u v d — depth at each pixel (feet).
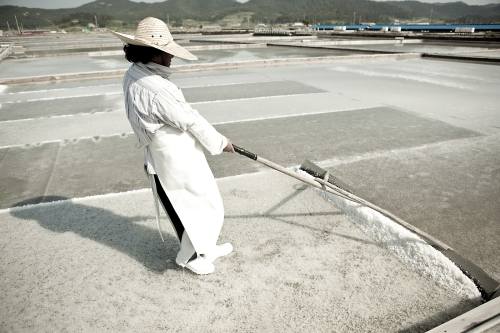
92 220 9.43
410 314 6.12
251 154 6.81
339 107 22.40
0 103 25.88
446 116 19.93
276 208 9.89
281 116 20.48
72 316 6.16
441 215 9.61
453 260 7.29
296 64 47.52
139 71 5.75
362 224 8.96
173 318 6.11
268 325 5.93
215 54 61.98
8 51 73.72
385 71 39.47
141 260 7.72
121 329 5.89
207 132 6.13
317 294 6.63
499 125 18.04
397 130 17.44
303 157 14.12
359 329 5.81
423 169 12.75
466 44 92.07
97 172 12.97
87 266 7.52
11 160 14.33
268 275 7.16
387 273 7.19
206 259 7.19
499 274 7.23
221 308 6.33
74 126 19.20
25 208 10.16
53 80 36.63
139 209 10.01
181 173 6.14
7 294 6.70
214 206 6.68
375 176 12.20
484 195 10.73
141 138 6.06
